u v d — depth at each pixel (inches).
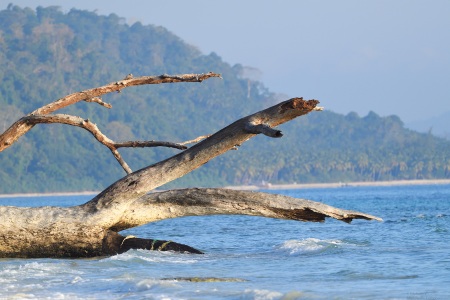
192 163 2378.2
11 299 1626.5
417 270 1975.9
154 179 2396.7
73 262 2310.5
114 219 2426.2
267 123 2298.2
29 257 2465.6
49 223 2396.7
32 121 2484.0
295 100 2246.6
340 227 4126.5
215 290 1647.4
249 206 2380.7
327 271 2010.3
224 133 2320.4
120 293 1688.0
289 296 1498.5
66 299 1622.8
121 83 2559.1
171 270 2100.1
